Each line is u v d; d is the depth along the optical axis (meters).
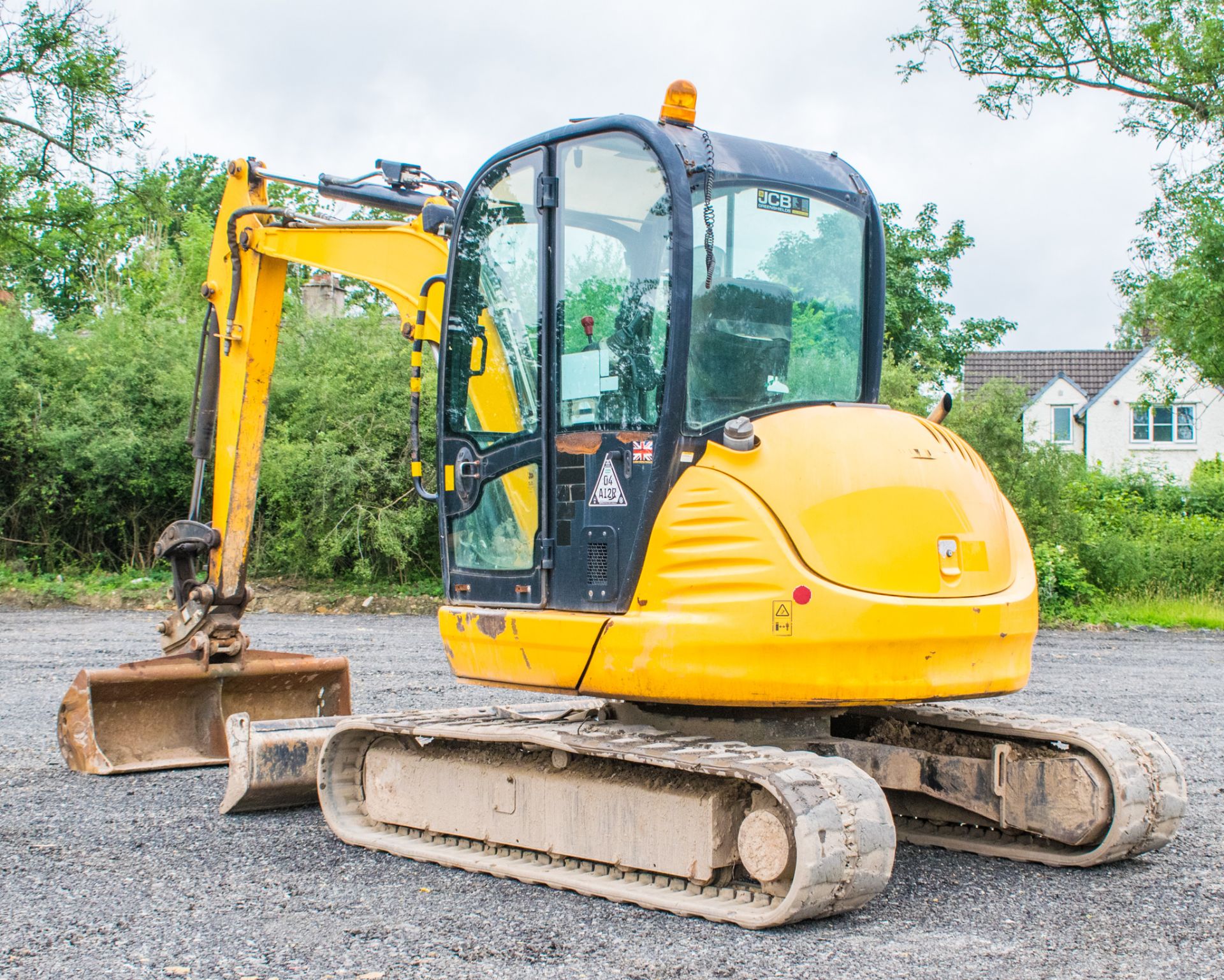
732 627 4.34
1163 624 16.72
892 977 3.61
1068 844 5.05
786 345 4.95
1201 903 4.49
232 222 6.92
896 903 4.48
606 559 4.66
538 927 4.11
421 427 17.77
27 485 18.66
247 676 7.18
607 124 4.82
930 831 5.64
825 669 4.32
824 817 3.99
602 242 4.82
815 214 5.12
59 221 25.08
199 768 6.99
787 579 4.30
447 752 5.29
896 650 4.37
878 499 4.48
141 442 18.20
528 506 5.03
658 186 4.66
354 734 5.55
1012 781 5.14
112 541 19.48
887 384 18.56
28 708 9.01
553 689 4.82
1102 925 4.19
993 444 17.91
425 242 6.13
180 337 19.61
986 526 4.83
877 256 5.33
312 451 17.44
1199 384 20.30
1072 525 18.23
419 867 4.96
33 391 18.41
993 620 4.63
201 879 4.73
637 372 4.64
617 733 4.69
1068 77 20.42
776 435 4.56
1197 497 25.66
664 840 4.41
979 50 20.48
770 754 4.29
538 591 4.93
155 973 3.63
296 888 4.60
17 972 3.64
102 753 6.82
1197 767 7.26
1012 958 3.80
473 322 5.36
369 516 17.33
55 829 5.54
